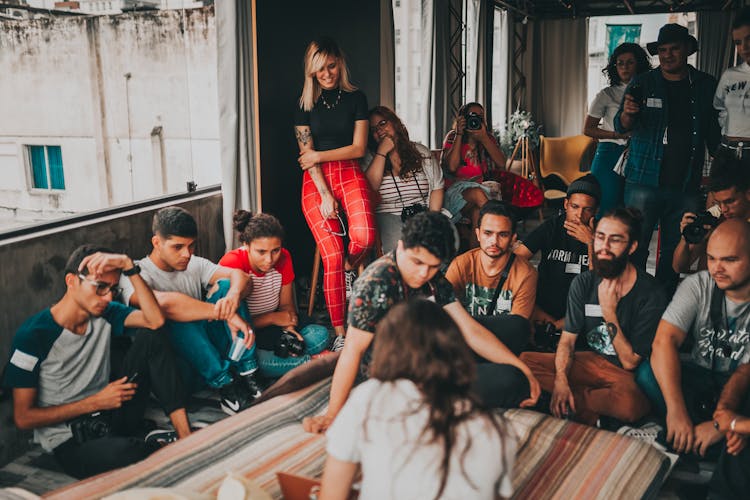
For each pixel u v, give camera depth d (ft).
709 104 13.29
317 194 13.38
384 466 4.28
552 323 11.26
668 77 13.41
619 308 9.34
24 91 14.58
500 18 36.17
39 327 8.32
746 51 12.56
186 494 6.25
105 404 8.55
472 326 8.22
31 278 9.56
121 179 15.75
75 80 15.11
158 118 16.14
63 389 8.65
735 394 8.02
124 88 15.49
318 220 13.25
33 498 6.57
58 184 14.94
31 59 14.67
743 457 7.53
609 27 45.78
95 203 15.38
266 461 7.75
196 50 16.20
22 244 9.40
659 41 13.10
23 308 9.44
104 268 8.33
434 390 4.29
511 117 36.99
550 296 11.60
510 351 8.74
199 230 13.69
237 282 10.30
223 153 13.58
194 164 16.87
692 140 13.41
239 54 13.43
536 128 37.93
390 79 21.27
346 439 4.48
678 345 8.72
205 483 7.35
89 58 15.06
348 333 7.29
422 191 14.44
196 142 16.65
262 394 9.72
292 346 11.03
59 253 10.04
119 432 9.16
